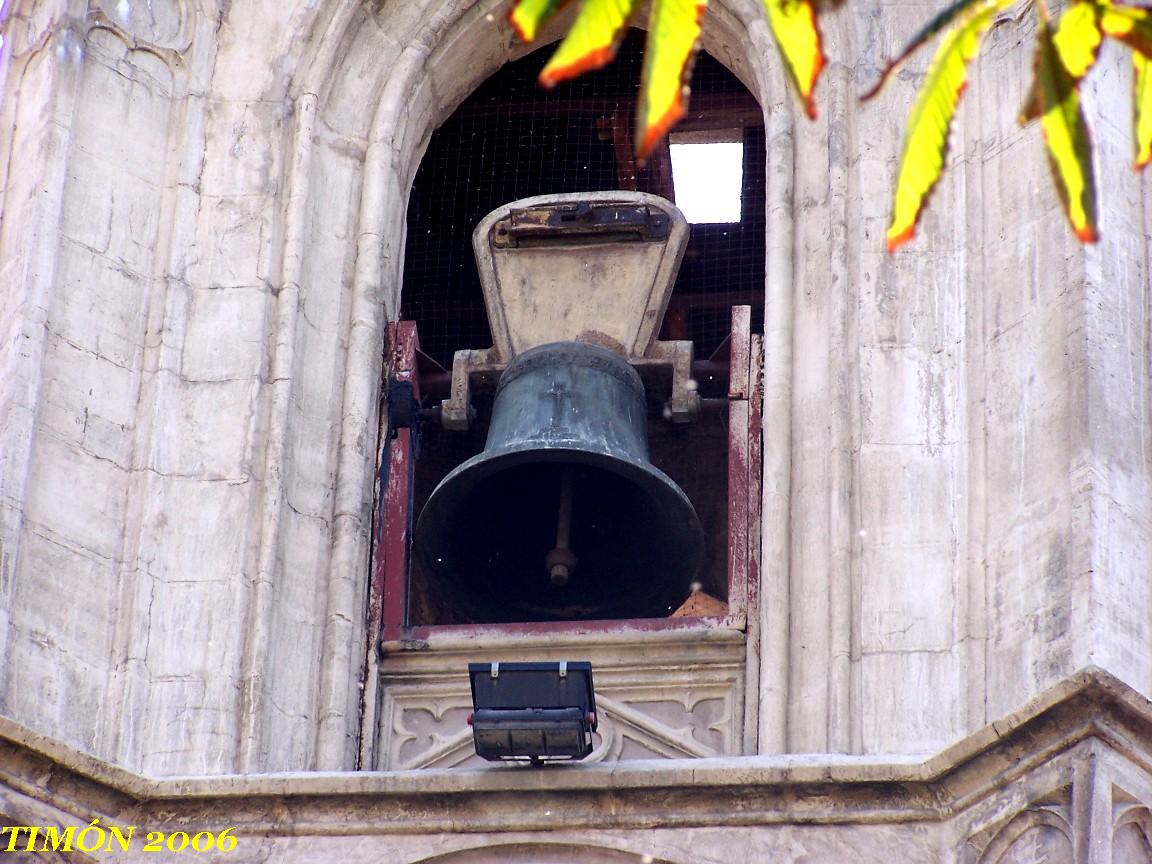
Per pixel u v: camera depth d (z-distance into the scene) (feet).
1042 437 162.61
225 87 194.90
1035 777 135.85
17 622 160.86
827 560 163.32
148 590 166.30
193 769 157.48
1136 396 165.48
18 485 166.81
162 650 163.53
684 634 166.50
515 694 136.36
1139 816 134.31
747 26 200.85
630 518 179.63
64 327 176.96
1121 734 135.95
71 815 143.54
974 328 172.96
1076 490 157.58
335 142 194.70
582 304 187.93
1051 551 155.84
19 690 158.10
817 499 167.43
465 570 179.42
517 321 187.93
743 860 137.18
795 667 159.94
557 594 179.73
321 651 167.84
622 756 163.63
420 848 140.77
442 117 205.46
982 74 186.29
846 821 137.90
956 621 157.28
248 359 178.91
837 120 187.42
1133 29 65.36
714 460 188.75
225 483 172.24
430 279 206.39
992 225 177.68
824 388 173.06
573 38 66.64
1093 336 165.68
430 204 209.56
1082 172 65.98
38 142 185.98
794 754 148.66
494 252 190.70
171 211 187.11
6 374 172.45
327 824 142.20
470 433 190.29
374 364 183.52
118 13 194.59
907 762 138.92
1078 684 136.56
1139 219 176.86
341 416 179.83
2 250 182.50
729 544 169.89
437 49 202.39
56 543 166.20
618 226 189.88
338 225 190.39
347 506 174.91
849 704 155.43
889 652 156.87
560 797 140.56
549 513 181.06
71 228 182.29
